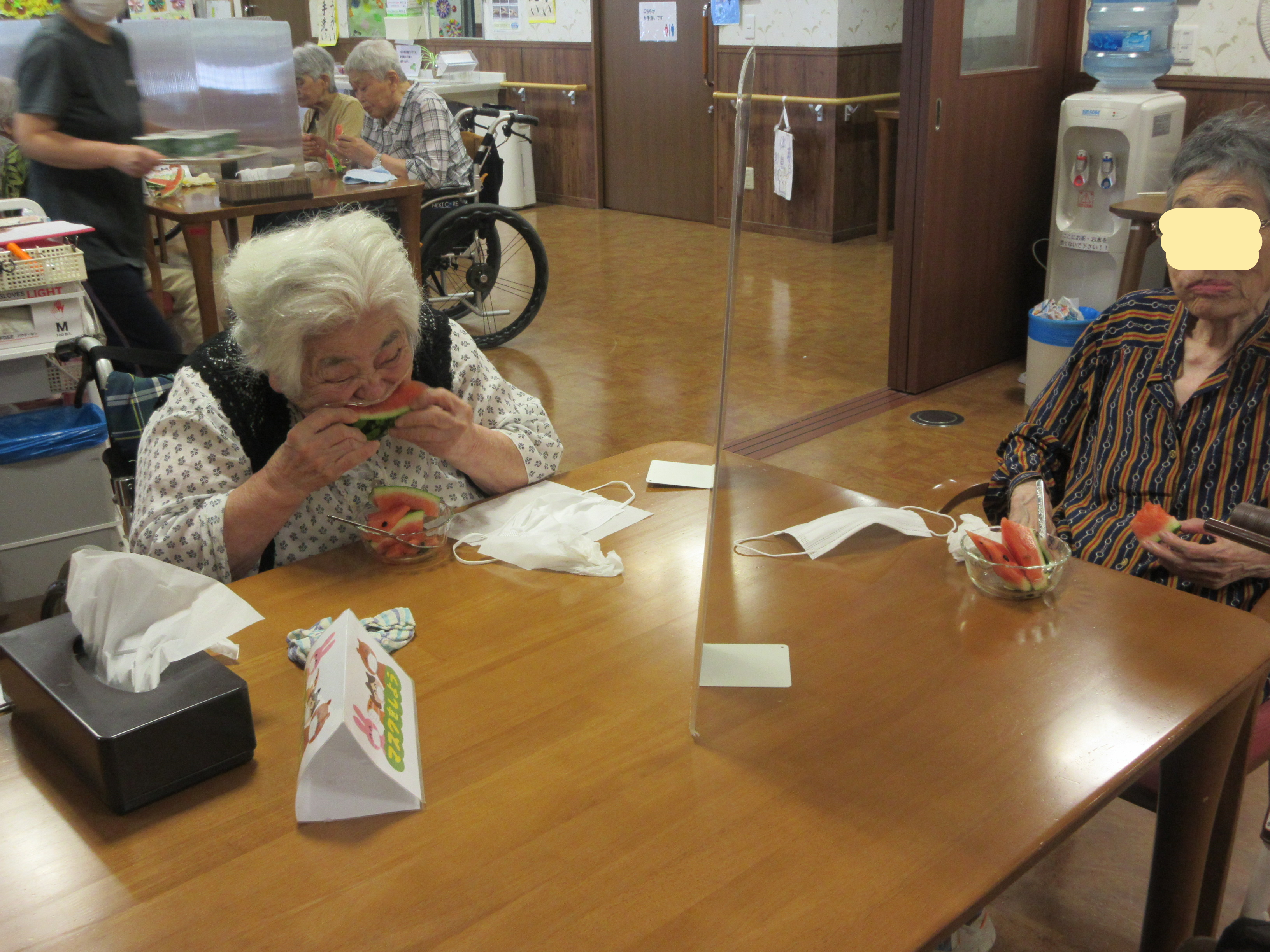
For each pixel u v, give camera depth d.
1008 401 3.96
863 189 6.73
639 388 4.18
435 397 1.41
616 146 7.73
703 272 6.01
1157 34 3.72
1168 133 3.66
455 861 0.86
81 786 0.96
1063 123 3.75
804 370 4.36
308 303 1.23
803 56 6.38
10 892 0.84
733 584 1.14
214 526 1.33
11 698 1.05
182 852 0.88
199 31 3.74
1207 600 1.29
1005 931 1.65
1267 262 1.45
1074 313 3.67
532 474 1.59
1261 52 3.61
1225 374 1.53
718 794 0.93
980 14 3.78
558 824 0.90
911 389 4.05
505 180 7.88
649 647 1.16
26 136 2.86
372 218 1.33
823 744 0.99
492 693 1.08
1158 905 1.30
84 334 2.49
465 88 7.66
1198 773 1.19
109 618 0.99
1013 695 1.06
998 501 1.78
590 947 0.77
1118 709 1.04
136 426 1.69
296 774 0.97
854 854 0.85
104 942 0.79
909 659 1.13
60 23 2.87
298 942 0.78
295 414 1.45
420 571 1.35
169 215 3.44
